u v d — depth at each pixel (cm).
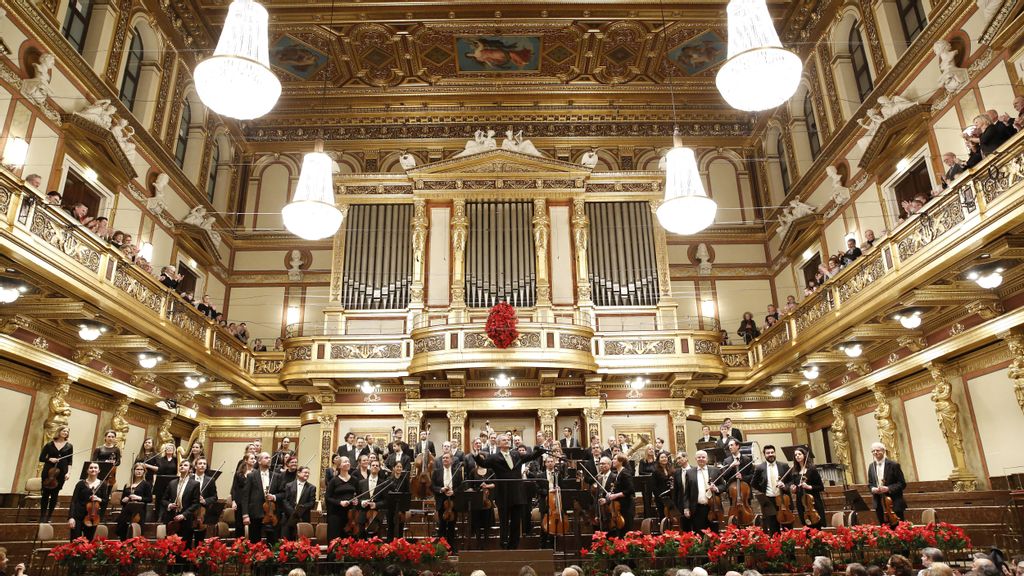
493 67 2262
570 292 1919
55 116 1369
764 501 1010
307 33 2059
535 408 1797
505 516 1042
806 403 1984
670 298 1948
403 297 1953
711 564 860
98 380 1470
